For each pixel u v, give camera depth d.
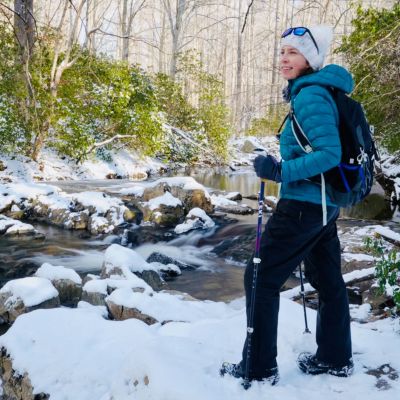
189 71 19.97
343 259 6.18
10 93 13.21
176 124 18.58
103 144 14.87
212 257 7.57
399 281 4.34
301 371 2.33
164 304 4.15
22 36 13.03
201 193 10.13
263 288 2.08
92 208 9.51
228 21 35.06
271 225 2.06
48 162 14.42
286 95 2.17
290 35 2.05
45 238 8.43
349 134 1.93
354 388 2.16
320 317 2.29
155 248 8.09
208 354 2.39
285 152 2.03
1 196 9.95
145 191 10.46
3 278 6.40
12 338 2.98
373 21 9.77
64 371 2.61
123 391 2.17
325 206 1.94
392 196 12.02
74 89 14.45
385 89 8.48
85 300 4.94
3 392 2.84
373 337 2.77
